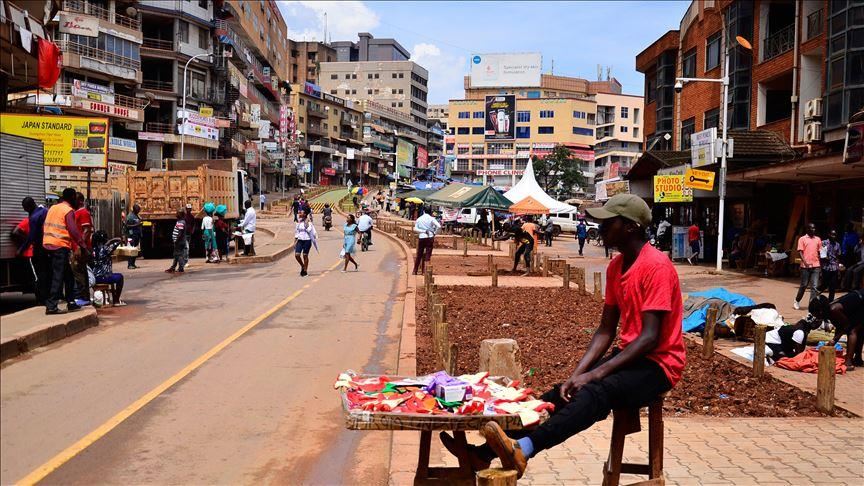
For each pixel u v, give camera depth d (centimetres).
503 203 3472
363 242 3212
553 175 8638
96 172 2620
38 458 556
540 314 1353
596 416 382
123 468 543
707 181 2484
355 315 1344
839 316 973
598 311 1398
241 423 666
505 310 1404
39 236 1154
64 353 934
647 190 3541
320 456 590
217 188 2719
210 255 2406
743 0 2911
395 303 1520
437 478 425
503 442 357
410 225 5016
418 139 16500
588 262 3003
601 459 586
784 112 2852
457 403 395
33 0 1825
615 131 13038
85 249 1143
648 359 398
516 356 718
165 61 5912
